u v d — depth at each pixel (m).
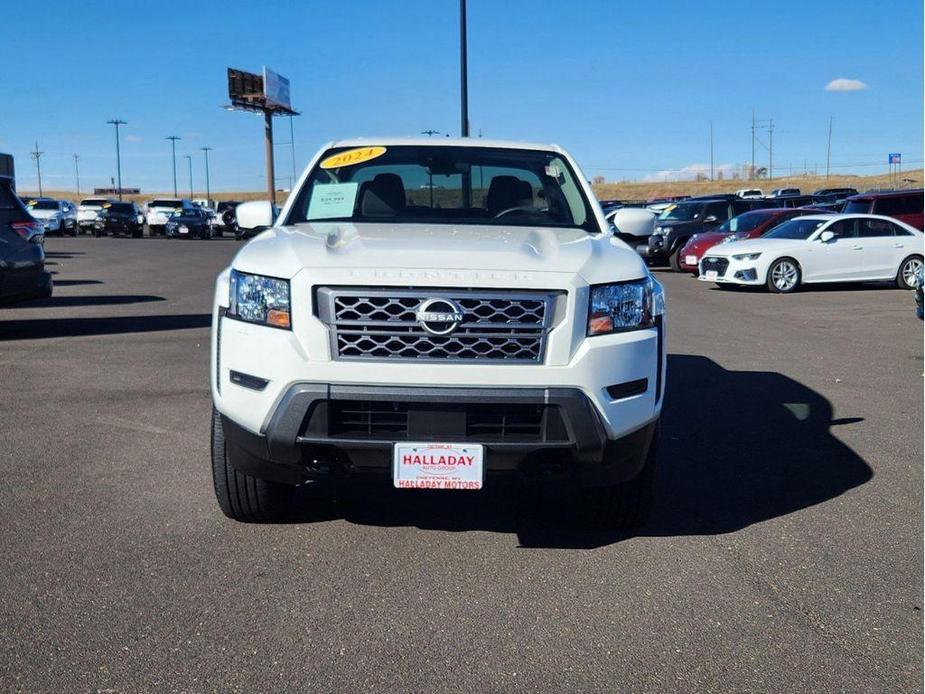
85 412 6.70
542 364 3.72
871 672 3.11
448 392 3.66
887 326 12.39
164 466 5.37
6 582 3.74
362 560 4.04
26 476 5.15
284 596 3.65
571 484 3.94
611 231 4.92
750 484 5.21
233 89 74.25
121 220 47.94
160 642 3.25
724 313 13.94
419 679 3.03
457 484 3.74
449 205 5.13
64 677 3.01
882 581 3.86
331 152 5.54
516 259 3.83
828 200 32.88
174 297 15.42
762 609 3.59
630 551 4.19
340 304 3.71
